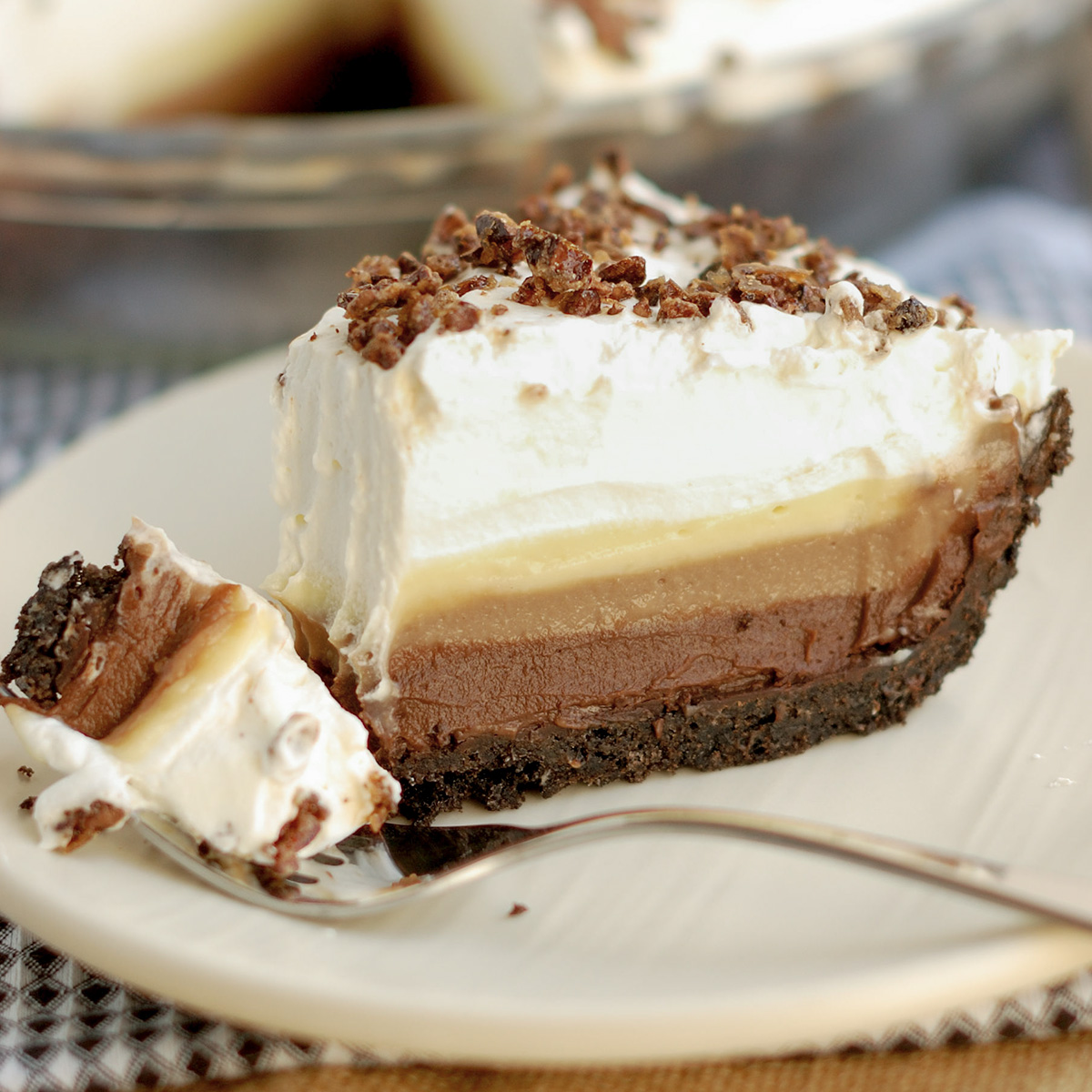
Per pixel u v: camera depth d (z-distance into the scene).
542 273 0.42
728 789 0.43
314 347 0.42
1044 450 0.44
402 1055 0.39
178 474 0.50
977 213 0.68
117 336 0.58
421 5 0.64
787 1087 0.39
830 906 0.39
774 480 0.43
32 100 0.61
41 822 0.39
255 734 0.40
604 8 0.61
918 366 0.43
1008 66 0.63
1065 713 0.43
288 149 0.55
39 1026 0.39
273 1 0.63
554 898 0.40
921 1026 0.39
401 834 0.41
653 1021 0.37
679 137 0.57
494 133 0.56
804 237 0.46
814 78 0.58
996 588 0.45
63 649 0.40
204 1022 0.39
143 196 0.55
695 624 0.43
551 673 0.43
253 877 0.40
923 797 0.42
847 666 0.44
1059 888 0.38
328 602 0.43
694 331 0.42
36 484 0.49
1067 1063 0.39
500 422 0.41
